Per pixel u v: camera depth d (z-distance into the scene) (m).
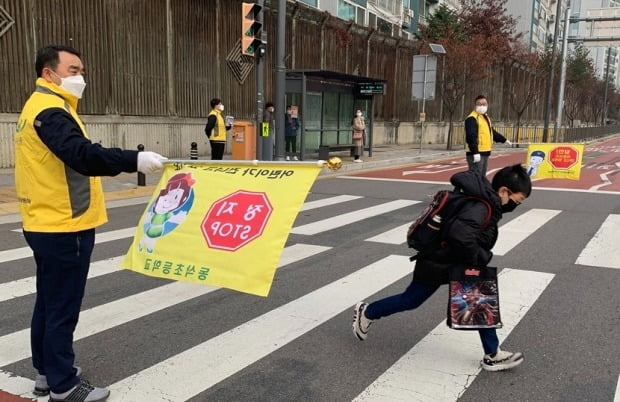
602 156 24.23
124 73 15.30
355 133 18.48
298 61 22.19
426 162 20.91
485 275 3.57
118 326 4.48
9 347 4.04
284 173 3.41
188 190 3.65
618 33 35.94
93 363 3.81
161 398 3.34
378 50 27.72
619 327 4.49
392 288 5.50
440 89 30.72
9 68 12.53
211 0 17.89
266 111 16.88
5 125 12.61
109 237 7.57
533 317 4.70
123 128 15.40
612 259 6.54
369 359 3.91
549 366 3.80
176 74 16.95
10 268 6.04
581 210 9.80
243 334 4.34
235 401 3.32
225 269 3.35
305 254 6.80
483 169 10.26
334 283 5.65
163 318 4.67
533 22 63.19
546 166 11.66
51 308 3.12
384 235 7.85
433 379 3.61
